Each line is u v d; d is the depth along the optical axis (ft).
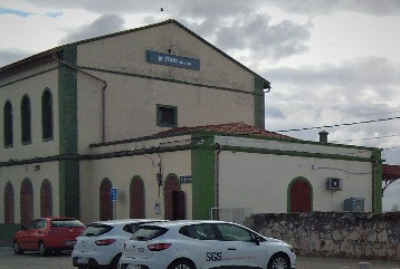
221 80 118.62
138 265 43.86
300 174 91.20
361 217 61.31
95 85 102.68
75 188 99.66
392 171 107.34
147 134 107.65
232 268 45.52
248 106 122.11
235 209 82.43
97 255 53.21
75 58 100.83
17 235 81.61
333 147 96.17
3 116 120.47
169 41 112.16
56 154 101.71
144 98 107.96
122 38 106.32
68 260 69.41
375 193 100.78
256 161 86.07
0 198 120.88
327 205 94.27
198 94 114.93
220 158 82.28
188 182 81.87
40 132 106.93
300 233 67.26
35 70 108.99
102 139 102.53
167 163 85.66
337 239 63.41
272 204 87.15
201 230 45.27
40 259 71.67
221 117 117.70
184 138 83.35
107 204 96.78
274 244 48.24
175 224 44.91
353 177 98.37
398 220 57.93
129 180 92.38
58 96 100.94
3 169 119.85
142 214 89.40
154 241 43.62
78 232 76.38
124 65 106.11
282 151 88.99
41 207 106.01
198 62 115.75
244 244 46.55
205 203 80.23
